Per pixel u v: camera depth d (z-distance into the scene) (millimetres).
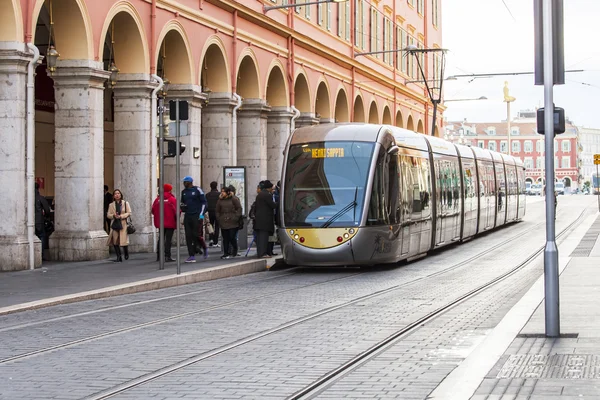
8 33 21203
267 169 39656
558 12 11125
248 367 9922
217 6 32219
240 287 19625
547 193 11219
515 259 27266
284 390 8664
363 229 22781
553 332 11195
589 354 9969
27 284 18594
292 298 17234
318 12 44625
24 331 12898
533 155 171875
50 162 31922
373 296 17500
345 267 25344
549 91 11094
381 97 57188
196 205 24297
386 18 58938
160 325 13422
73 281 19156
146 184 27094
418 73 69062
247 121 36562
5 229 21328
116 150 27109
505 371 9016
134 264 23234
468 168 35531
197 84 30609
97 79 24328
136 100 26938
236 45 33781
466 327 12883
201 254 27234
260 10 36594
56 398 8414
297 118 43031
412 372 9461
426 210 27594
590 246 31859
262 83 36875
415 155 26828
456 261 26844
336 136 23766
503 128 172625
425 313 14641
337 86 47688
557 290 11219
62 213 24219
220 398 8328
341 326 13188
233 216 25531
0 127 21359
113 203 24156
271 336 12266
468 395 7934
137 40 26750
